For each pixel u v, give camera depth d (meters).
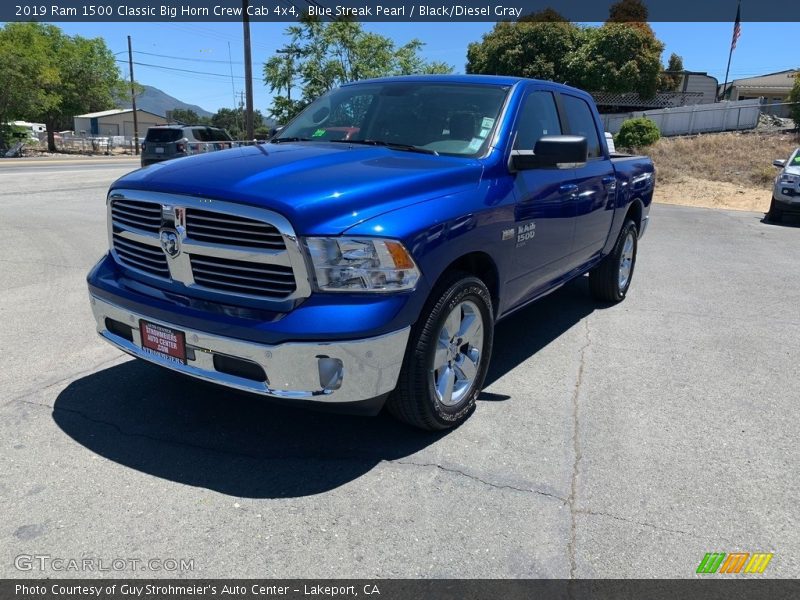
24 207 12.18
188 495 2.96
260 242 2.96
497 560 2.59
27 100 41.91
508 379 4.46
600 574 2.53
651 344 5.27
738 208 16.89
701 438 3.65
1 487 2.96
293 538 2.70
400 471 3.22
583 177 4.90
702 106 31.45
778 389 4.38
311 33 25.88
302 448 3.42
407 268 3.03
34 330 5.10
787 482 3.22
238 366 3.03
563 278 5.08
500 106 4.18
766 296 6.98
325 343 2.88
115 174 21.25
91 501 2.89
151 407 3.81
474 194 3.56
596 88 34.25
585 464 3.34
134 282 3.46
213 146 20.39
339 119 4.54
